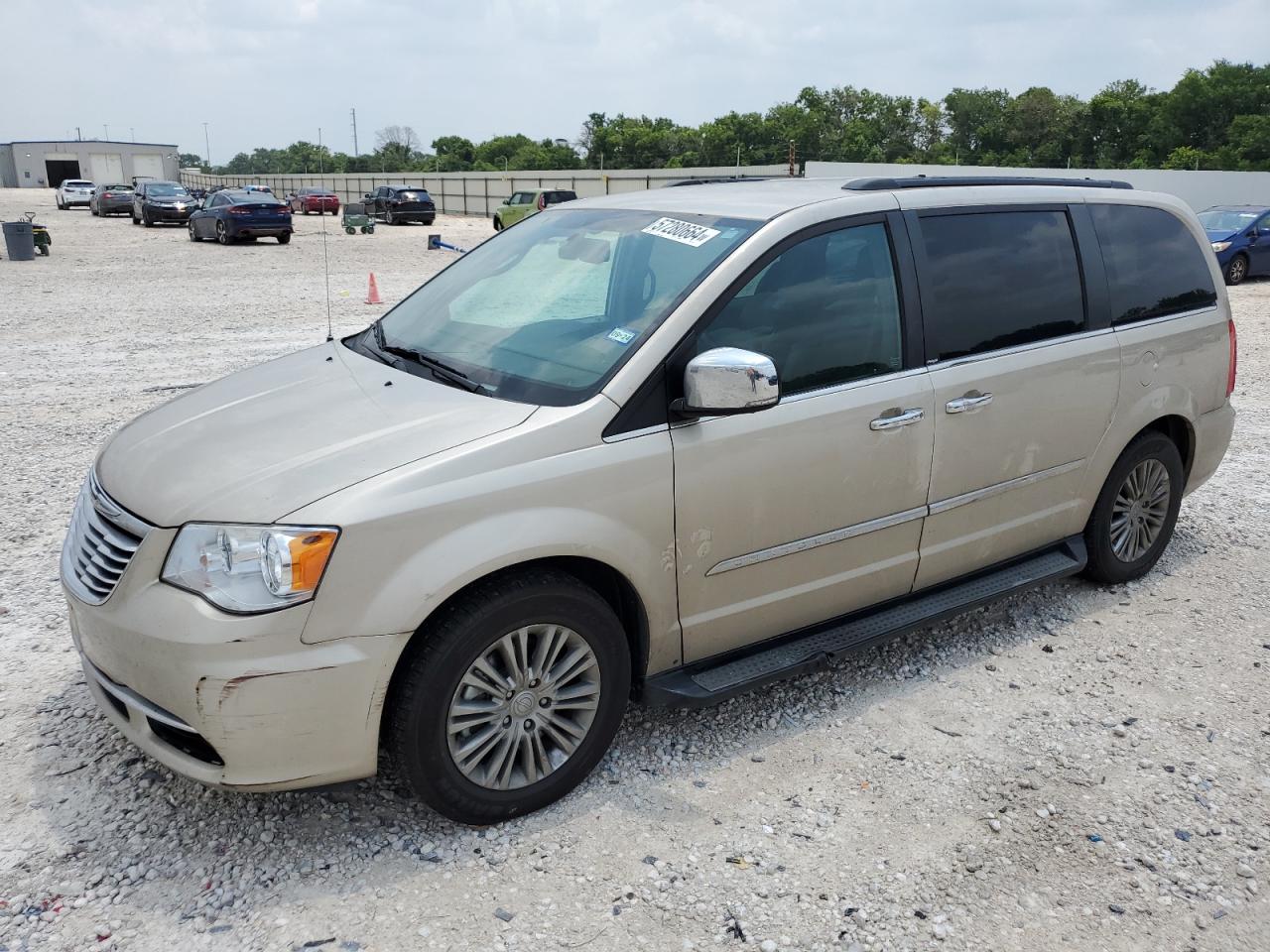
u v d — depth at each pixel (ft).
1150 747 12.09
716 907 9.29
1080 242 14.62
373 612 9.02
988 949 8.91
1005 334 13.53
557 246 13.06
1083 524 15.53
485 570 9.41
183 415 11.46
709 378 9.98
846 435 11.81
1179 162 304.30
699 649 11.51
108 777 10.95
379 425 10.18
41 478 21.22
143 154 371.35
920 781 11.30
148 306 48.65
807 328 11.63
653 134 408.05
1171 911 9.44
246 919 8.97
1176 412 16.03
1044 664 14.08
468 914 9.11
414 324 13.01
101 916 8.95
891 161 394.93
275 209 91.40
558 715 10.58
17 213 147.43
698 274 11.14
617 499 10.19
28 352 35.73
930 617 13.17
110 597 9.37
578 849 10.03
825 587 12.31
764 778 11.28
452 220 171.42
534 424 9.95
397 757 9.66
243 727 8.86
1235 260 64.80
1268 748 12.12
